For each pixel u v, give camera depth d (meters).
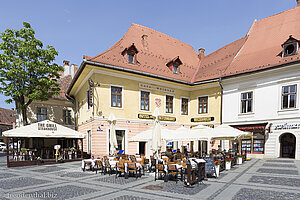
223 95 20.77
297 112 16.30
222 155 13.09
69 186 8.47
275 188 7.86
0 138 46.34
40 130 15.77
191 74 24.00
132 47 19.05
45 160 16.12
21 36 19.27
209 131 12.10
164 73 20.98
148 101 19.95
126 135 18.02
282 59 17.48
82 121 21.22
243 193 7.23
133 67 18.83
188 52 27.50
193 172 8.49
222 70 21.52
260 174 10.65
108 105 17.28
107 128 17.02
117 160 11.84
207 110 21.84
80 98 22.61
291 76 16.70
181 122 22.17
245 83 19.34
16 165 14.68
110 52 18.45
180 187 8.19
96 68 16.62
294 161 15.20
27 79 19.05
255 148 18.52
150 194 7.21
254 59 19.91
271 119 17.61
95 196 7.02
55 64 21.20
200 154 15.72
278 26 21.81
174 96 21.78
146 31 24.44
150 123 19.59
